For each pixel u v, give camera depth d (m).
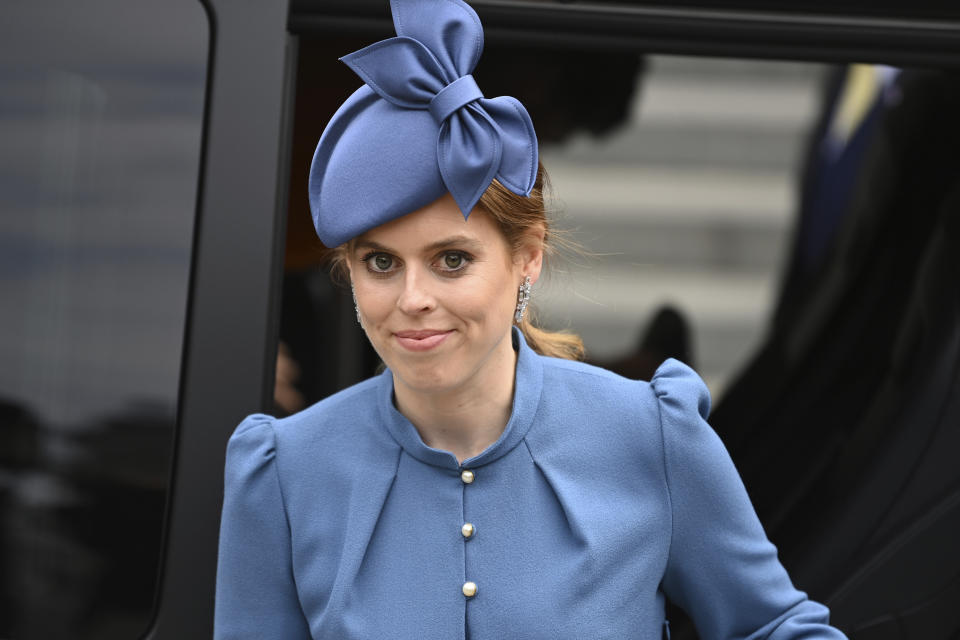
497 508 4.26
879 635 5.71
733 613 4.49
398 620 4.15
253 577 4.46
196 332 5.18
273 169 5.26
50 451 5.16
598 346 7.71
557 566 4.16
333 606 4.19
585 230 7.61
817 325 7.21
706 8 5.43
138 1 5.28
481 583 4.16
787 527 6.17
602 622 4.12
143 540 5.14
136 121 5.25
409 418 4.39
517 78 7.29
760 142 7.49
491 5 5.38
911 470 5.88
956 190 6.45
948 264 6.24
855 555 5.82
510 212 3.96
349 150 3.95
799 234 7.46
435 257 3.93
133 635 5.12
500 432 4.39
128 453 5.16
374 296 3.98
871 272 6.92
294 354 6.86
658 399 4.46
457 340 3.96
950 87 6.58
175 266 5.23
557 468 4.30
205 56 5.30
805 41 5.48
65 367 5.18
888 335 6.55
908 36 5.46
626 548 4.25
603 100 7.41
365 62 3.94
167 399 5.18
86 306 5.21
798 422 6.80
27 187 5.22
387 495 4.32
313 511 4.38
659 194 7.55
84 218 5.22
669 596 4.67
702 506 4.39
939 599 5.75
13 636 5.12
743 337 7.59
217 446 5.12
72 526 5.14
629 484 4.36
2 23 5.23
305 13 5.42
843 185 7.27
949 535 5.78
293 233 6.68
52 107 5.23
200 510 5.11
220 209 5.23
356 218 3.87
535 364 4.46
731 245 7.61
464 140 3.83
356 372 6.92
